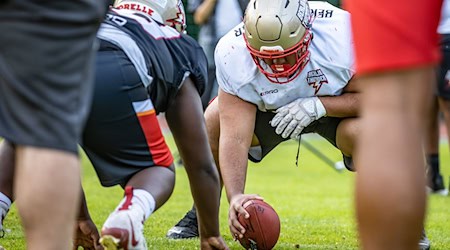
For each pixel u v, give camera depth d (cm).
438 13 757
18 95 772
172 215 2030
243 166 1388
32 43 769
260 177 3047
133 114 1051
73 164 784
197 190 1185
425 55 736
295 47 1299
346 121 1435
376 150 731
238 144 1391
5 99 781
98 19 804
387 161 726
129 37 1082
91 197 2344
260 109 1423
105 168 1071
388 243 733
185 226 1672
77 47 782
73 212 793
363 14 745
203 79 1163
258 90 1385
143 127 1055
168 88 1116
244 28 1336
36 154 777
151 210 1020
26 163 781
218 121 1493
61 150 775
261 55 1311
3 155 1239
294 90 1386
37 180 771
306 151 3900
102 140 1055
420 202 728
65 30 775
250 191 2648
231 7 2889
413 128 736
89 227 1230
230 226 1361
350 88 1404
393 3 734
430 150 2594
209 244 1243
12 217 1822
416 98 741
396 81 737
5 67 775
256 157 1522
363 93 757
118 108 1045
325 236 1766
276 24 1271
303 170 3297
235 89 1388
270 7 1289
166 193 1050
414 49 732
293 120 1382
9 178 1238
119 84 1045
